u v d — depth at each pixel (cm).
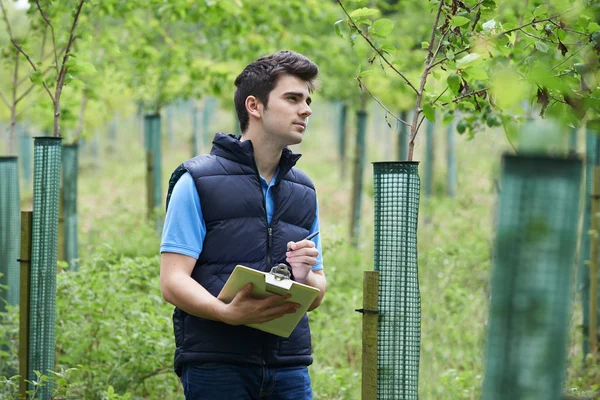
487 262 959
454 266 909
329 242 834
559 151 245
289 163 397
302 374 401
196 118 2205
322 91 1619
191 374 386
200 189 380
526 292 244
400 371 368
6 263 621
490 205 1275
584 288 741
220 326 379
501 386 247
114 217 1463
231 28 1059
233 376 380
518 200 245
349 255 1201
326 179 2702
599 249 705
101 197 2077
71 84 555
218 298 363
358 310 372
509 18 562
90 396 609
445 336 763
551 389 244
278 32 1191
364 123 1423
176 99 1277
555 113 367
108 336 660
